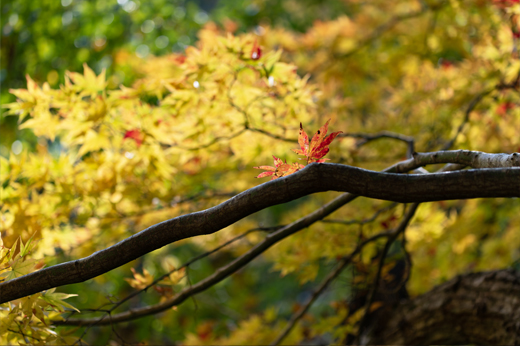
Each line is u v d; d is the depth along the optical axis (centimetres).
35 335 155
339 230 242
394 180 103
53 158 227
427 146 298
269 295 618
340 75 397
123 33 425
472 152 123
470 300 231
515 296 215
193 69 196
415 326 251
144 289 189
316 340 363
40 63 398
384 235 233
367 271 255
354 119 362
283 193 108
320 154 123
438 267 339
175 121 216
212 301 479
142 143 213
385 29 406
